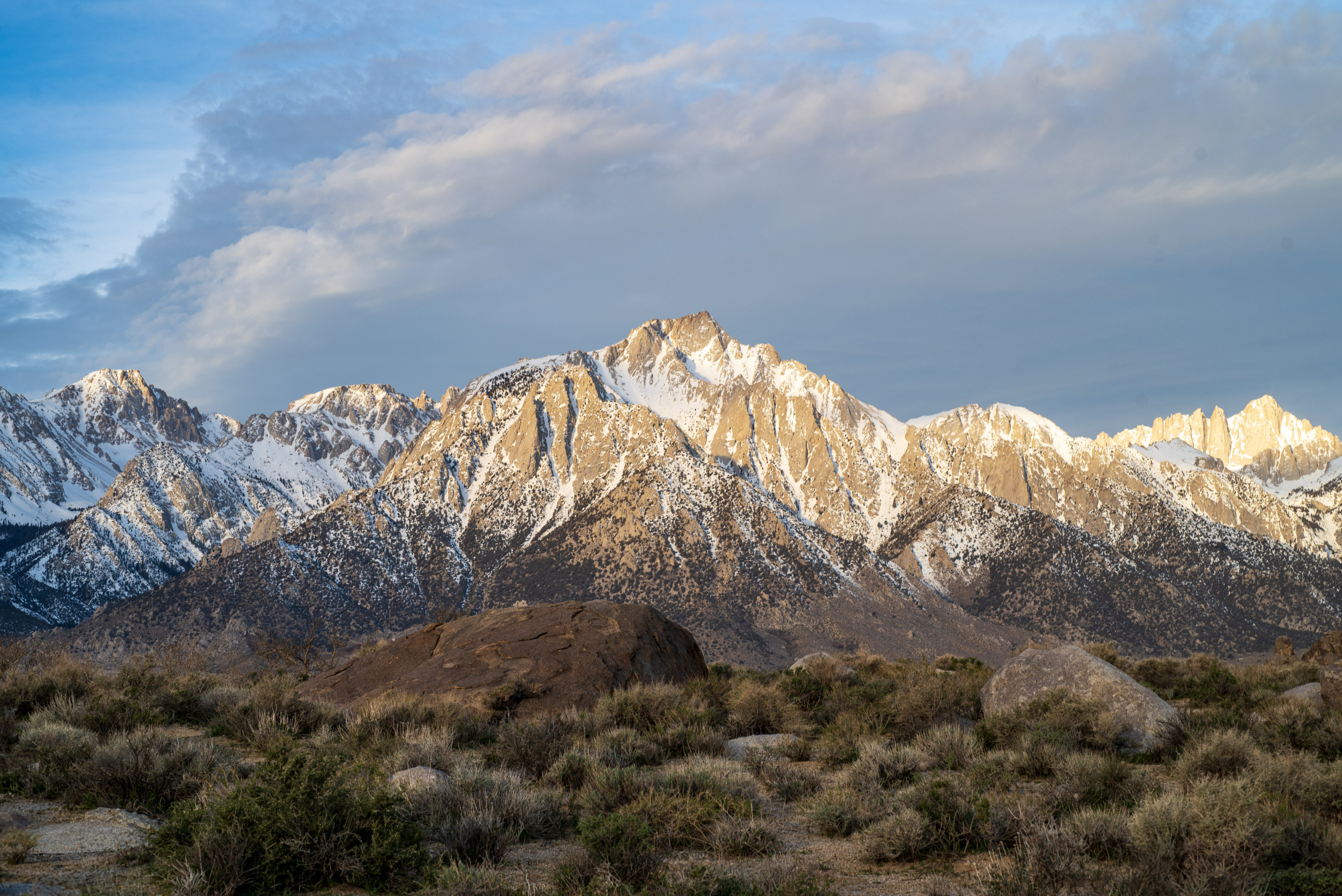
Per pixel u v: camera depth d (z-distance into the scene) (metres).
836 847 11.59
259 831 9.92
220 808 10.26
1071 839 9.78
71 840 11.25
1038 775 14.82
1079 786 12.60
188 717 21.67
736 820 11.96
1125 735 16.52
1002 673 19.67
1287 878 9.05
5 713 17.25
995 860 10.40
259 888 9.70
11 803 13.09
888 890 9.68
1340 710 17.03
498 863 10.91
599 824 10.49
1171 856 9.38
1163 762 15.48
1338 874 8.97
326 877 10.07
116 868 10.25
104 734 17.56
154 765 13.47
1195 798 10.26
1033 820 10.73
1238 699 21.77
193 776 13.46
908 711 19.25
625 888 9.36
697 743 17.92
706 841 11.59
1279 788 11.70
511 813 12.07
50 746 14.80
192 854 9.73
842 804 12.65
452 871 9.70
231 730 19.17
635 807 12.38
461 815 11.57
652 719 20.23
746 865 10.77
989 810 11.33
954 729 16.94
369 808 10.61
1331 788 11.58
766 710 20.75
